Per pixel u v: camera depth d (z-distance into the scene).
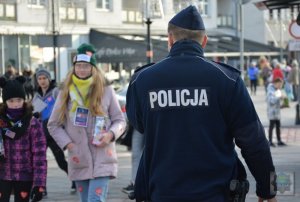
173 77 3.96
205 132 3.88
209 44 44.47
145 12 19.41
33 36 35.31
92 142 6.67
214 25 50.75
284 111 27.61
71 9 37.75
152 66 4.09
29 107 6.55
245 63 46.62
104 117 6.70
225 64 4.06
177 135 3.90
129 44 36.00
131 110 4.20
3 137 6.52
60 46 21.47
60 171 12.77
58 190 10.62
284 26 53.59
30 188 6.61
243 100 3.91
